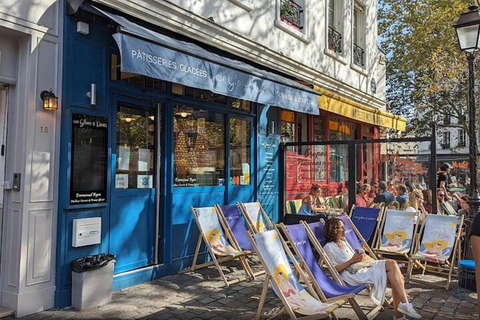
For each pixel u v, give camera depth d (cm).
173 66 471
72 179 454
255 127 779
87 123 471
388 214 691
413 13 1228
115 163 521
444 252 602
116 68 517
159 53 455
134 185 556
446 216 636
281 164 845
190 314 445
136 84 540
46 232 438
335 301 398
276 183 835
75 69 461
